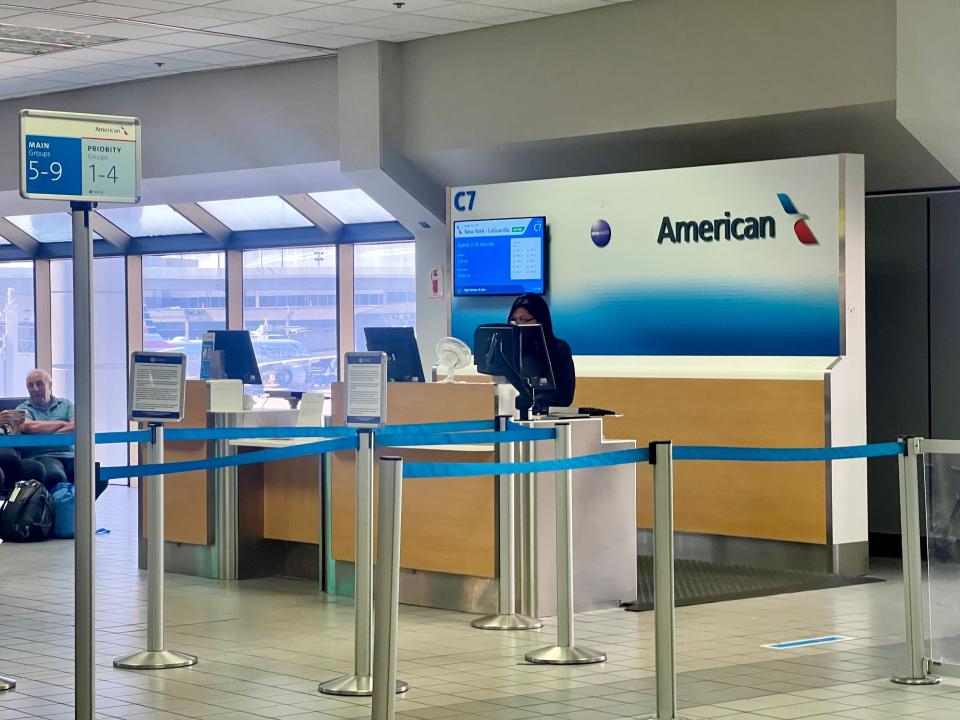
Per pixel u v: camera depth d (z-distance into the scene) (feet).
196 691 18.72
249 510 29.27
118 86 45.14
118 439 20.54
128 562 31.42
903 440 19.26
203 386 29.45
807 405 29.35
